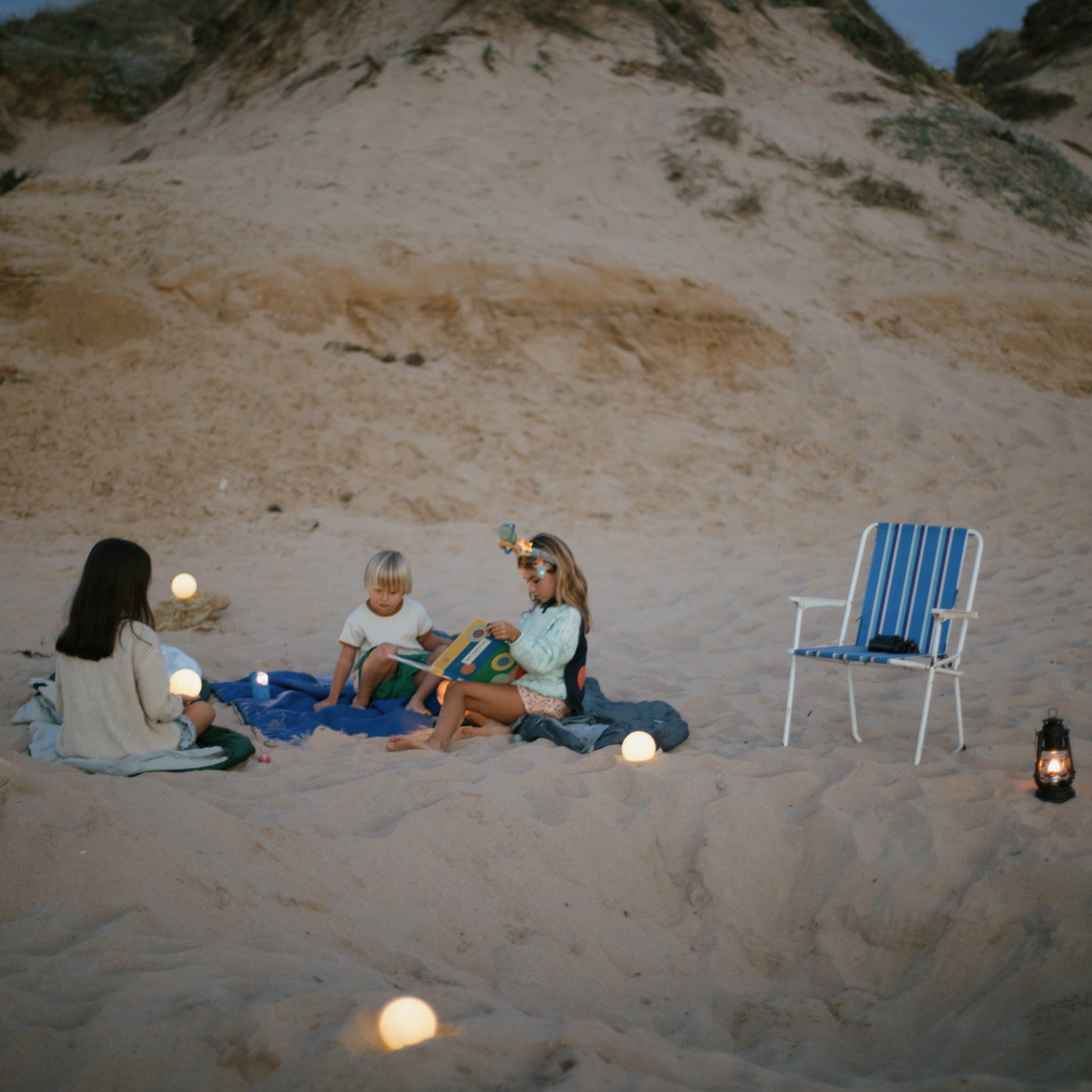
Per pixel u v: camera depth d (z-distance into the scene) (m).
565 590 4.69
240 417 11.03
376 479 10.36
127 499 9.59
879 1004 2.88
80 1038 2.25
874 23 26.41
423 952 2.99
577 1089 2.17
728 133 17.94
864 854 3.45
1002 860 3.30
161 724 4.07
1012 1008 2.72
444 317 12.90
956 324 14.77
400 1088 2.15
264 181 15.35
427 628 5.25
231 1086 2.18
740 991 3.02
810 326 13.77
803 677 5.79
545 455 11.10
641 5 22.27
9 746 4.23
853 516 10.23
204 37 26.00
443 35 20.56
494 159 16.62
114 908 2.82
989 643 6.17
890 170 18.59
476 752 4.40
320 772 4.10
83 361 11.70
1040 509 10.05
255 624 6.89
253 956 2.67
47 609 6.89
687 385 12.58
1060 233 18.53
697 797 3.85
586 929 3.22
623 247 14.21
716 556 8.98
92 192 14.91
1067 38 34.03
